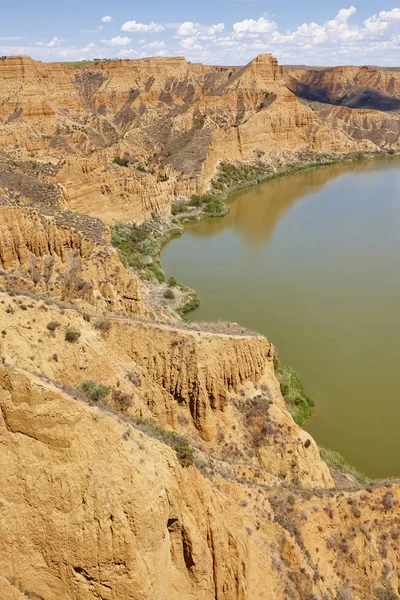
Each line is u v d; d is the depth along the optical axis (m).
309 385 52.41
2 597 16.25
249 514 26.41
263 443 37.56
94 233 58.66
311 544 27.80
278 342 61.44
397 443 44.03
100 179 97.19
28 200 74.19
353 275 84.75
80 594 17.39
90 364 28.06
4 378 18.19
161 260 93.50
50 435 18.05
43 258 54.75
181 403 36.97
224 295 76.50
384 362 56.75
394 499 30.53
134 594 17.28
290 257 94.44
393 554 28.77
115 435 19.08
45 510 17.59
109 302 47.84
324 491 30.89
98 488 17.81
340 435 45.06
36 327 26.97
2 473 17.56
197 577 19.94
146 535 17.92
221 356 38.62
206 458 31.22
